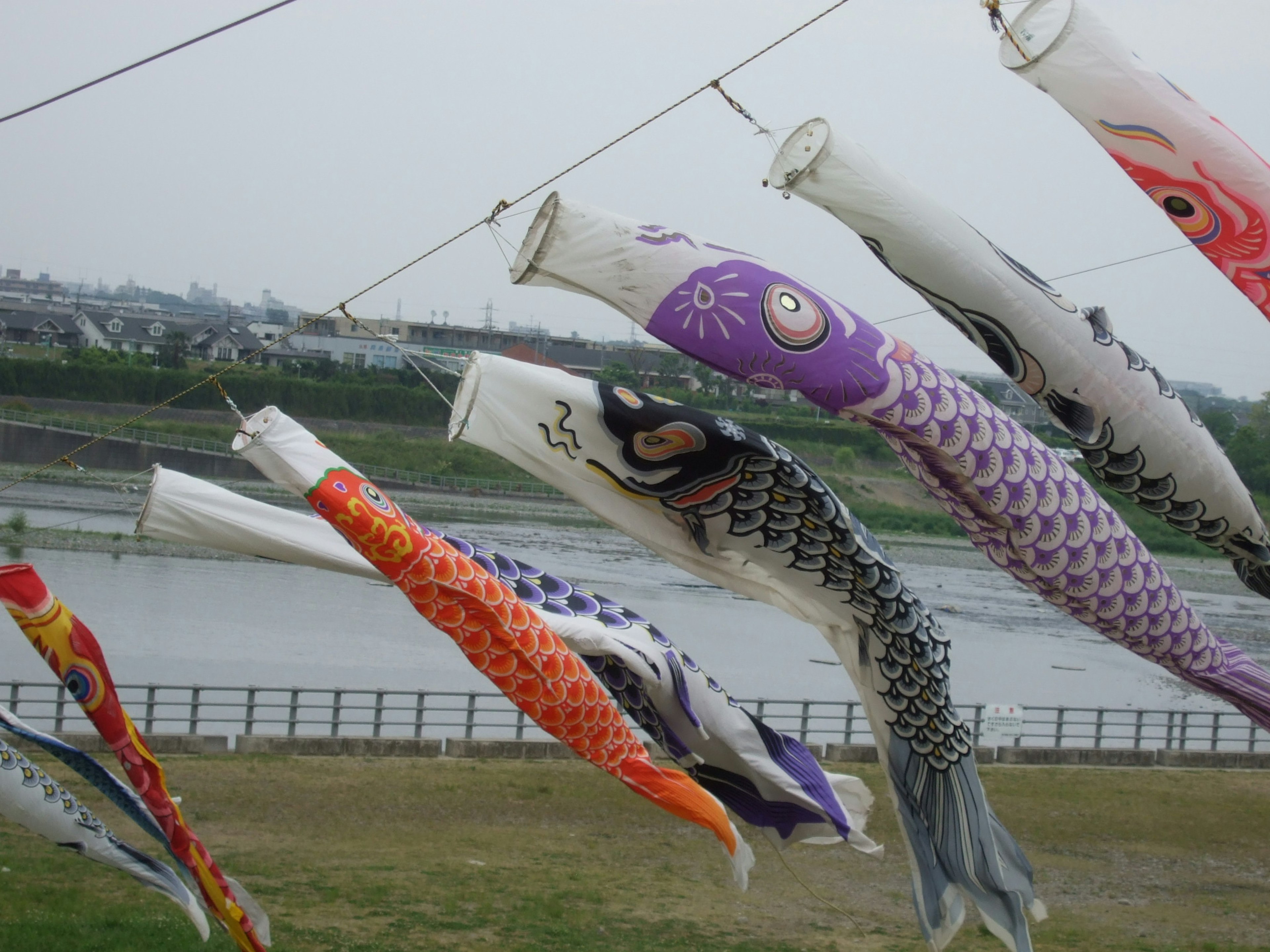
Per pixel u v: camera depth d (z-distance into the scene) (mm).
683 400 68125
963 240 8281
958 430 8805
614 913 12930
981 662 36844
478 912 12570
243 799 15953
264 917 9453
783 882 14570
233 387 67188
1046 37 8352
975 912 13898
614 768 8875
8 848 13320
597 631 9133
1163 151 8328
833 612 9852
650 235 8391
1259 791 20141
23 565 8203
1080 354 8539
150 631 31328
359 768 17719
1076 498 9242
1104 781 20156
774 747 9812
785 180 8359
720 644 35719
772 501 9203
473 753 18812
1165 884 15438
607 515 9445
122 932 11078
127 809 9461
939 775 10008
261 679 27531
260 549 8797
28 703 23531
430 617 8273
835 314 8531
